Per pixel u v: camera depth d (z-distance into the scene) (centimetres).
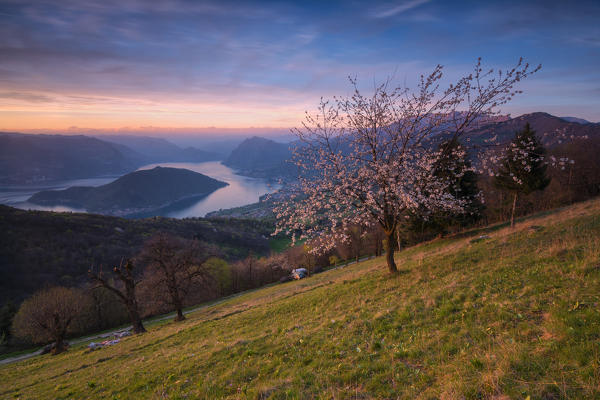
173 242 4194
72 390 1151
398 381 638
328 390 665
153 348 1748
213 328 1878
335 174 1656
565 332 601
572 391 443
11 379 1847
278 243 15825
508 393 475
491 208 5194
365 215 1672
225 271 7400
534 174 2798
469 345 703
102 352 2112
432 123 1435
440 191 1611
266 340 1186
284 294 2911
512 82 1181
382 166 1521
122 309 6028
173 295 3772
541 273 1031
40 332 4631
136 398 905
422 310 1035
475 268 1402
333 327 1139
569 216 2277
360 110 1567
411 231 4053
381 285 1617
